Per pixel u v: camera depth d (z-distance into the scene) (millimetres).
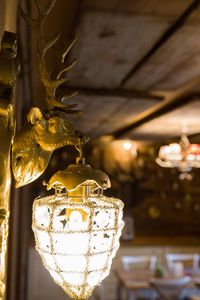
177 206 6730
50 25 1686
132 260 4754
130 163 6621
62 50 835
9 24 920
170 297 3824
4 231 721
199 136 5641
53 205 696
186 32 1630
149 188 6691
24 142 787
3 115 722
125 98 2918
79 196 767
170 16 1489
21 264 3260
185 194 6770
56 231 695
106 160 6562
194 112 3635
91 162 6508
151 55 1938
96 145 6551
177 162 5633
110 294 5395
